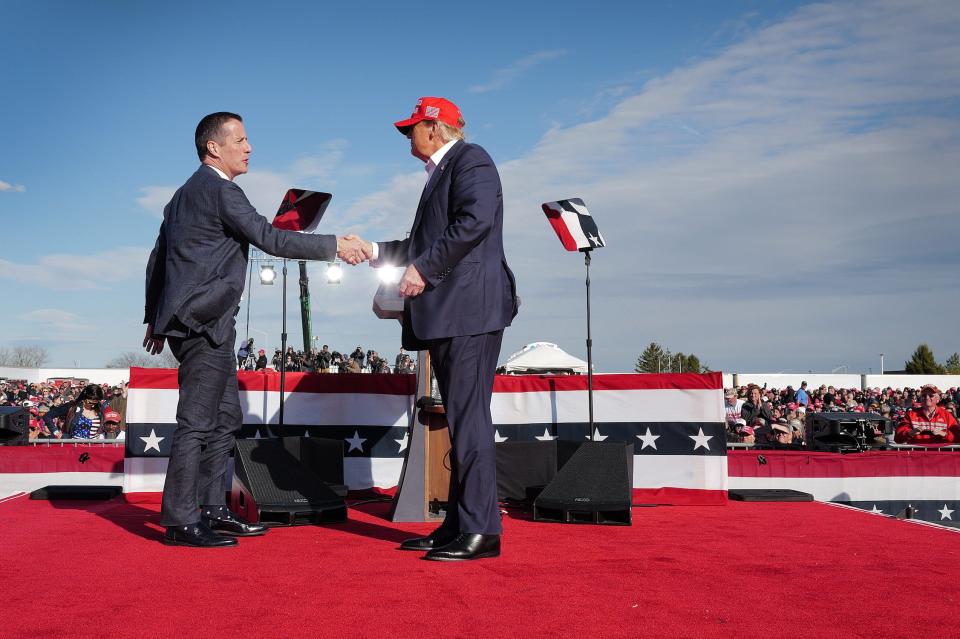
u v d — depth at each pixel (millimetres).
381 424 5707
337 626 2027
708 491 5324
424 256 3111
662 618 2123
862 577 2682
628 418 5523
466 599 2332
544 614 2160
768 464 6492
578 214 5219
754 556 3117
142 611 2178
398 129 3479
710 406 5430
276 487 4133
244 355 19938
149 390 5312
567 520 4238
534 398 5691
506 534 3805
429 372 4461
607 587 2510
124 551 3186
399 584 2539
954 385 44938
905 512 6500
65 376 48469
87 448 6059
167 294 3445
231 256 3561
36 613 2156
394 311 3836
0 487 5895
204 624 2041
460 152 3305
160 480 5250
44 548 3260
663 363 71312
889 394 38750
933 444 8625
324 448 5141
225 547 3301
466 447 3146
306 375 5680
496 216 3289
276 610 2193
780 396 28688
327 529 3967
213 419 3527
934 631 2008
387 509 4934
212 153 3648
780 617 2141
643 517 4543
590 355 5094
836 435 8680
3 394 31672
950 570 2812
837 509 4980
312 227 5047
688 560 3018
